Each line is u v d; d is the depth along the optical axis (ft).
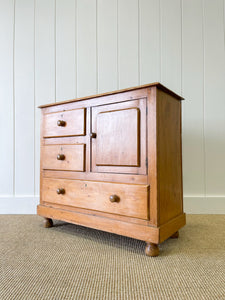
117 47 4.97
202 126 4.73
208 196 4.64
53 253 2.77
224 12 4.72
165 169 2.89
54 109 3.76
